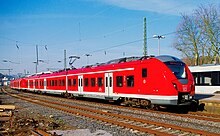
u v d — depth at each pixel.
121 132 10.99
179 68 16.98
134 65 18.92
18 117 15.36
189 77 17.03
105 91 22.73
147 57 18.66
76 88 28.88
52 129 12.02
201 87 30.73
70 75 30.69
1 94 46.12
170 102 16.22
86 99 30.67
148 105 18.03
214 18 43.19
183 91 16.47
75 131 11.36
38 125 12.91
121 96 20.41
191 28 45.72
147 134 10.44
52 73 37.78
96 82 24.31
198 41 45.19
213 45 43.12
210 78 29.81
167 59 16.98
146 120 13.20
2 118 15.20
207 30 43.53
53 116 16.11
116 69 21.09
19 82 62.97
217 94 26.95
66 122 13.95
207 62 45.12
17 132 11.12
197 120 13.80
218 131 11.00
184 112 17.94
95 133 10.89
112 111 18.08
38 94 45.12
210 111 17.05
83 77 27.11
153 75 17.16
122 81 20.28
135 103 19.23
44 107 21.61
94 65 25.61
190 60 46.84
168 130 11.14
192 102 17.36
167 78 16.38
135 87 18.77
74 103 25.11
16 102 27.27
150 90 17.38
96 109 19.61
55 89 35.94
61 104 23.19
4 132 11.05
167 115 15.69
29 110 19.88
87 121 14.06
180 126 11.53
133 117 14.28
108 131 11.31
